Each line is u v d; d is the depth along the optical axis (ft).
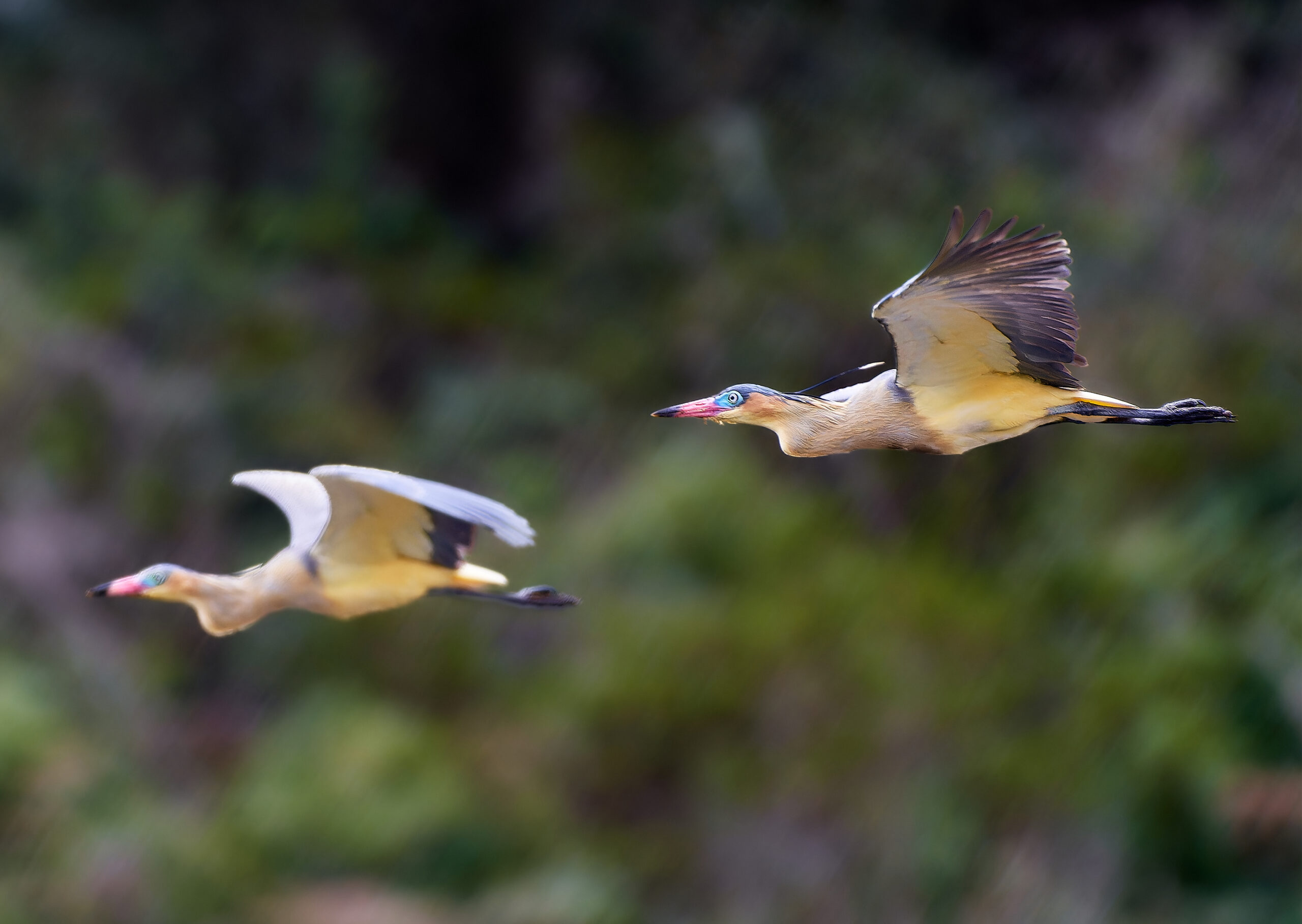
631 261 73.26
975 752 52.16
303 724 52.54
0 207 69.21
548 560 59.52
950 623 57.62
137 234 68.44
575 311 72.74
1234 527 61.41
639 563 59.06
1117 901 48.42
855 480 66.18
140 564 59.31
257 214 72.59
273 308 68.08
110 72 72.43
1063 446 66.59
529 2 74.95
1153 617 58.54
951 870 48.60
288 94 75.05
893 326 22.62
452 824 48.47
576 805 50.98
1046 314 21.84
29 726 49.21
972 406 23.65
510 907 46.11
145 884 45.34
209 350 66.18
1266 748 53.47
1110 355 67.15
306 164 75.05
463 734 53.26
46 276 66.90
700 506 60.54
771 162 74.74
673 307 71.51
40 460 59.52
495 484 65.16
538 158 77.36
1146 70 77.15
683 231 73.31
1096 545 62.34
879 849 49.01
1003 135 75.41
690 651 53.93
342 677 55.42
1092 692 54.60
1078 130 76.43
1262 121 72.84
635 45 76.43
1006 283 21.49
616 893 47.24
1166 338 67.15
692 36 77.10
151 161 73.20
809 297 70.33
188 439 62.23
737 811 50.03
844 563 60.29
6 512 57.77
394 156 76.43
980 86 77.15
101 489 60.29
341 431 64.85
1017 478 66.54
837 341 69.72
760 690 53.11
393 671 55.62
